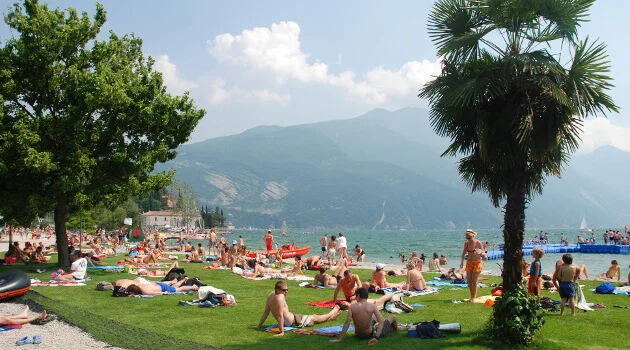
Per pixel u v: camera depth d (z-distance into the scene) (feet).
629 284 60.80
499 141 30.42
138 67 79.46
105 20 76.69
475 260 44.96
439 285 59.77
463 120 33.37
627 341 29.66
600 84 29.32
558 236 549.54
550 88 29.30
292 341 30.22
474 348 27.91
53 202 71.51
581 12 29.76
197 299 44.32
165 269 78.48
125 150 72.28
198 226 492.54
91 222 220.64
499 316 29.12
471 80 30.78
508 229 30.50
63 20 73.72
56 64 70.44
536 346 27.94
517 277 29.94
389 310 39.60
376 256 200.13
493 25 32.22
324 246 109.09
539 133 29.96
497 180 32.24
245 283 60.95
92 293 49.80
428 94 33.45
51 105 72.38
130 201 330.54
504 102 31.71
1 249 154.30
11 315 37.19
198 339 30.76
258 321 36.37
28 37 69.41
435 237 568.00
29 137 63.26
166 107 72.90
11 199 69.87
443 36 35.14
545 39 31.65
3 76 67.10
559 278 38.68
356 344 29.25
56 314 38.34
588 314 38.32
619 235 217.36
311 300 46.60
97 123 70.59
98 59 74.43
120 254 126.31
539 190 32.60
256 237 568.82
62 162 67.26
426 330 30.63
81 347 29.19
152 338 30.40
